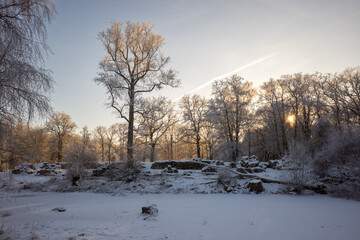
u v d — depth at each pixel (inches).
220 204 488.7
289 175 669.3
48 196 624.1
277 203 498.3
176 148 2144.4
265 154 1921.8
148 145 1090.1
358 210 420.2
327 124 965.2
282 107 1481.3
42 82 263.0
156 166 1043.3
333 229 299.7
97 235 265.7
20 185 809.5
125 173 804.0
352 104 1160.2
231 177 735.1
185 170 964.6
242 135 1232.2
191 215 382.9
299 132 1486.2
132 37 908.6
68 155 836.6
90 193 682.8
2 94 225.1
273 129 1627.7
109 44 877.8
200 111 1563.7
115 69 867.4
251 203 500.1
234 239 259.3
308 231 291.3
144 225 317.1
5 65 232.7
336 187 614.5
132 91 900.0
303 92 1374.3
